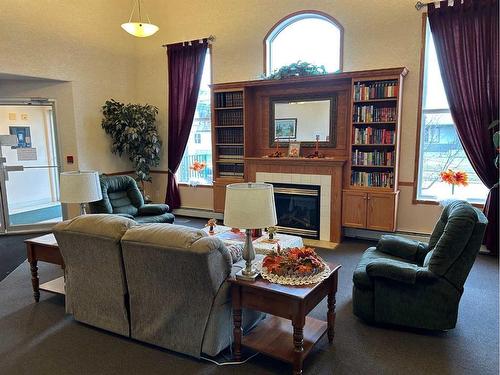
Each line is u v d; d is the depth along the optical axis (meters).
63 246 2.81
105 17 6.32
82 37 5.96
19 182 5.94
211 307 2.36
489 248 4.47
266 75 5.71
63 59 5.70
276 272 2.36
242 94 5.73
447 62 4.45
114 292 2.70
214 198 6.16
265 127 5.85
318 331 2.59
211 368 2.39
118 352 2.58
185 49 6.30
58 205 6.22
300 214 5.45
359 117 4.86
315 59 5.50
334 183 5.03
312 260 2.44
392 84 4.60
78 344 2.69
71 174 3.43
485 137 4.37
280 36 5.71
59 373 2.36
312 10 5.27
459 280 2.66
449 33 4.40
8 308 3.26
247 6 5.77
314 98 5.37
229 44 6.01
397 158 4.73
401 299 2.78
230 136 6.02
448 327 2.71
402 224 5.04
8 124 5.80
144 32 5.12
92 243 2.63
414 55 4.70
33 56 5.30
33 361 2.48
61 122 5.96
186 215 6.85
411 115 4.80
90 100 6.18
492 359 2.46
